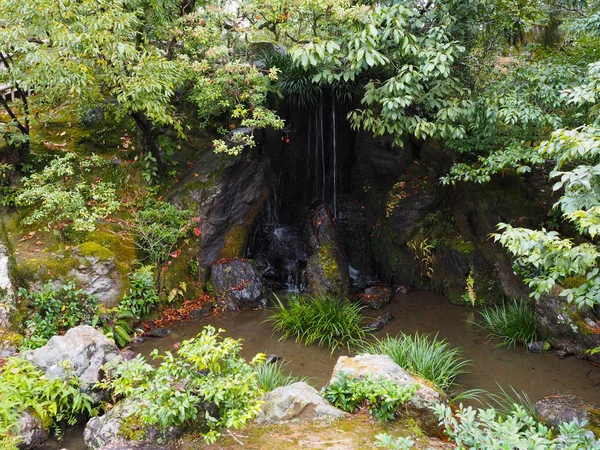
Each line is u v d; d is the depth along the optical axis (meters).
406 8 6.03
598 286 3.35
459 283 7.75
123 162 8.37
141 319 6.79
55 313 5.91
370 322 6.95
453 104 6.13
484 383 5.21
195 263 7.82
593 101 4.59
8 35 5.73
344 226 9.69
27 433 3.94
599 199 3.13
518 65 7.33
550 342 5.95
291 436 3.45
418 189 8.64
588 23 6.07
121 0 6.35
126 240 7.35
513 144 6.27
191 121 9.05
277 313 7.20
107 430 3.64
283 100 9.38
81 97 6.93
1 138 7.46
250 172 8.77
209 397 3.25
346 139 9.84
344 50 6.25
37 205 7.31
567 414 4.04
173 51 8.15
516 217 7.51
